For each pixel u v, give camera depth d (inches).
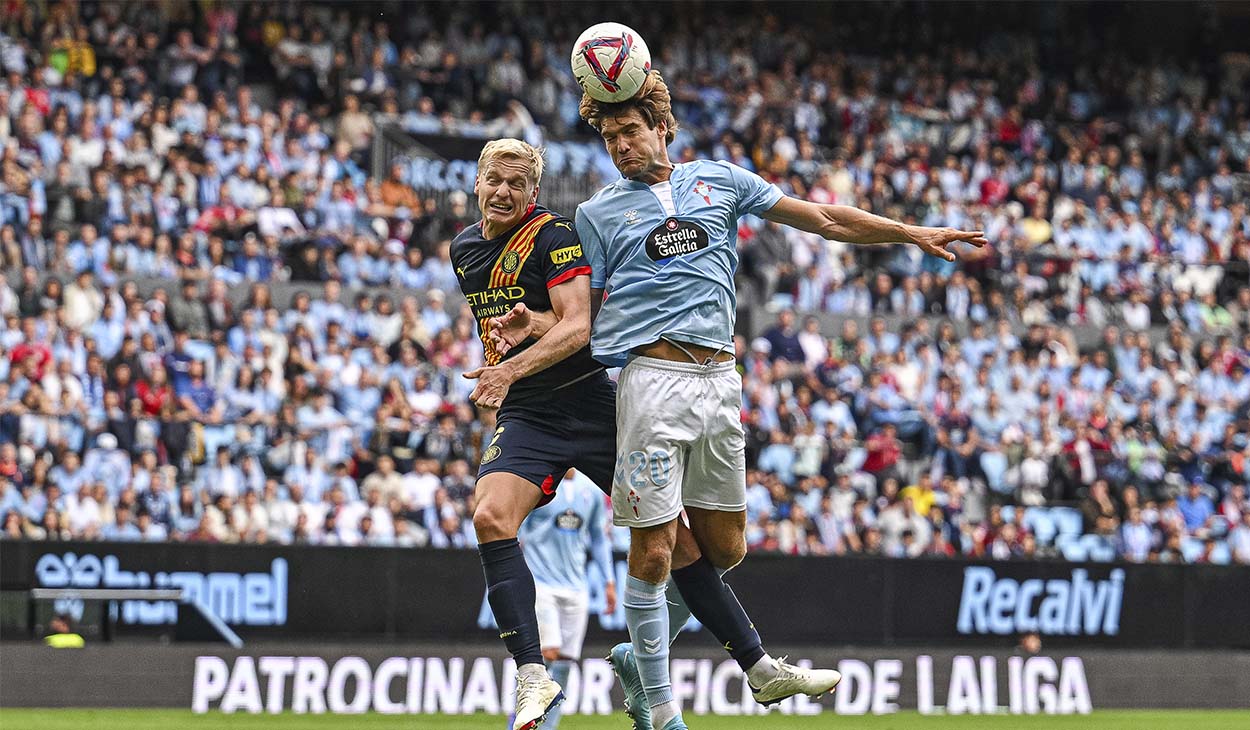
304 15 3031.5
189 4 2874.0
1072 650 1918.1
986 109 3408.0
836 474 2209.6
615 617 1850.4
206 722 1466.5
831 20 3582.7
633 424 756.0
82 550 1745.8
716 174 781.3
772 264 2719.0
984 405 2524.6
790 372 2427.4
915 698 1824.6
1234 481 2453.2
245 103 2642.7
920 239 785.6
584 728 1462.8
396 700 1668.3
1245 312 2965.1
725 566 815.1
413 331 2288.4
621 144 770.8
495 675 1694.1
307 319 2279.8
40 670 1584.6
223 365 2156.7
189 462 1975.9
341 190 2578.7
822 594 1926.7
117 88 2559.1
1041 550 2230.6
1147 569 2041.1
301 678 1648.6
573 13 3334.2
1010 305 2792.8
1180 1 3745.1
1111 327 2691.9
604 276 780.6
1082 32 3678.6
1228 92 3661.4
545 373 782.5
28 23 2679.6
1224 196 3284.9
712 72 3309.5
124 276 2300.7
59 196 2379.4
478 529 767.7
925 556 1974.7
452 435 2096.5
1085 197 3186.5
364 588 1806.1
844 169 3043.8
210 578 1772.9
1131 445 2427.4
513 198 786.2
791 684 822.5
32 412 1923.0
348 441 2044.8
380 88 2896.2
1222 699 1932.8
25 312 2172.7
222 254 2400.3
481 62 3100.4
